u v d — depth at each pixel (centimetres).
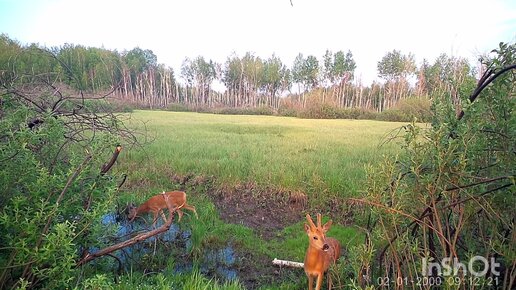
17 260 320
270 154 1156
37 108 473
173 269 527
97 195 397
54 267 323
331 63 6075
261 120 3164
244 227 679
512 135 319
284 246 611
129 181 894
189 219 697
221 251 590
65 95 507
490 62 338
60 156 441
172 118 2925
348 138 1666
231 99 6331
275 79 6125
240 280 509
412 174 343
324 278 477
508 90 335
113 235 461
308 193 815
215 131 1891
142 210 661
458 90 376
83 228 360
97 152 395
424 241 338
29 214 335
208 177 919
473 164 336
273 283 499
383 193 346
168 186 884
